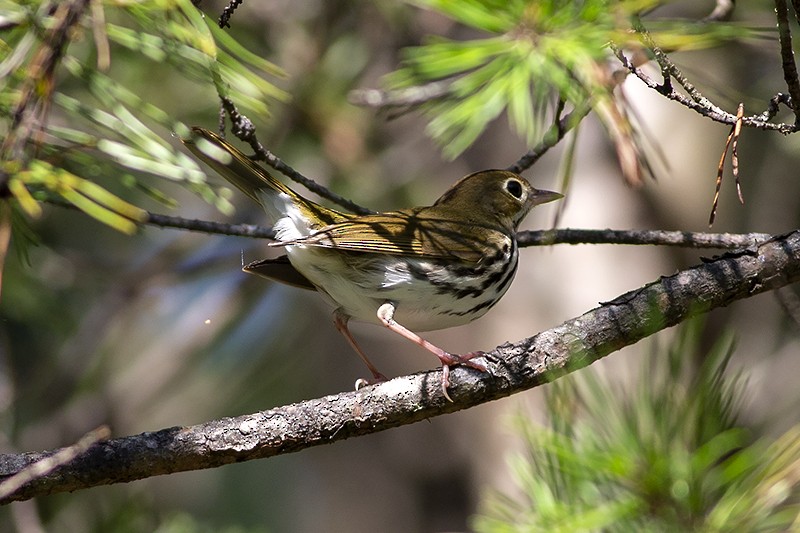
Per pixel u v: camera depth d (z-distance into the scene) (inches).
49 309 594.2
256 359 727.1
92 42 316.8
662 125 586.2
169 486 723.4
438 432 638.5
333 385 685.9
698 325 267.1
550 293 582.2
